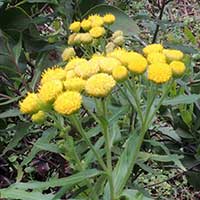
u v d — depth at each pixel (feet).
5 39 0.86
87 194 0.70
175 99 0.70
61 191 0.59
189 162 0.92
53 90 0.59
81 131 0.59
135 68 0.62
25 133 0.83
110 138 0.66
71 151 0.62
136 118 0.81
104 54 0.77
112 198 0.61
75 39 0.80
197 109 0.94
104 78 0.58
